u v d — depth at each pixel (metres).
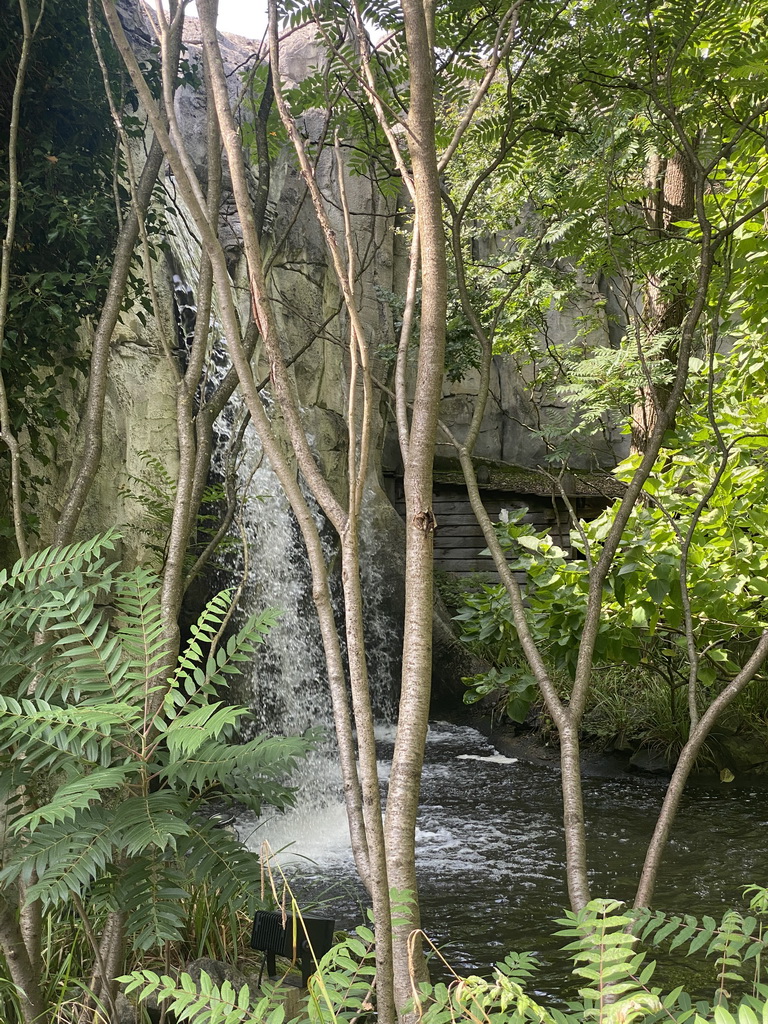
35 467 4.51
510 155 3.11
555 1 2.52
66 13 4.31
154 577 2.19
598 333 11.55
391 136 1.32
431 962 3.50
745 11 2.52
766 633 1.74
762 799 6.01
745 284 3.55
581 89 2.62
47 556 2.12
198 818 2.01
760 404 4.34
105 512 5.50
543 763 7.29
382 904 1.10
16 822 1.62
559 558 4.82
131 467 5.98
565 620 4.79
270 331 1.34
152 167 2.74
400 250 11.21
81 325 5.30
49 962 2.46
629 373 6.57
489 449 12.12
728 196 3.24
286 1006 2.00
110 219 4.53
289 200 9.86
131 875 1.85
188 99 9.06
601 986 1.22
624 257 3.14
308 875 4.66
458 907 4.15
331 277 10.22
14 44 4.13
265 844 1.44
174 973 2.57
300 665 8.44
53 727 1.92
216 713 1.81
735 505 4.54
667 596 4.53
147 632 2.07
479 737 8.43
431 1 1.34
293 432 1.33
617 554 4.37
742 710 7.01
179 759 1.88
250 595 7.89
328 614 1.37
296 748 1.90
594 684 7.75
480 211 8.94
